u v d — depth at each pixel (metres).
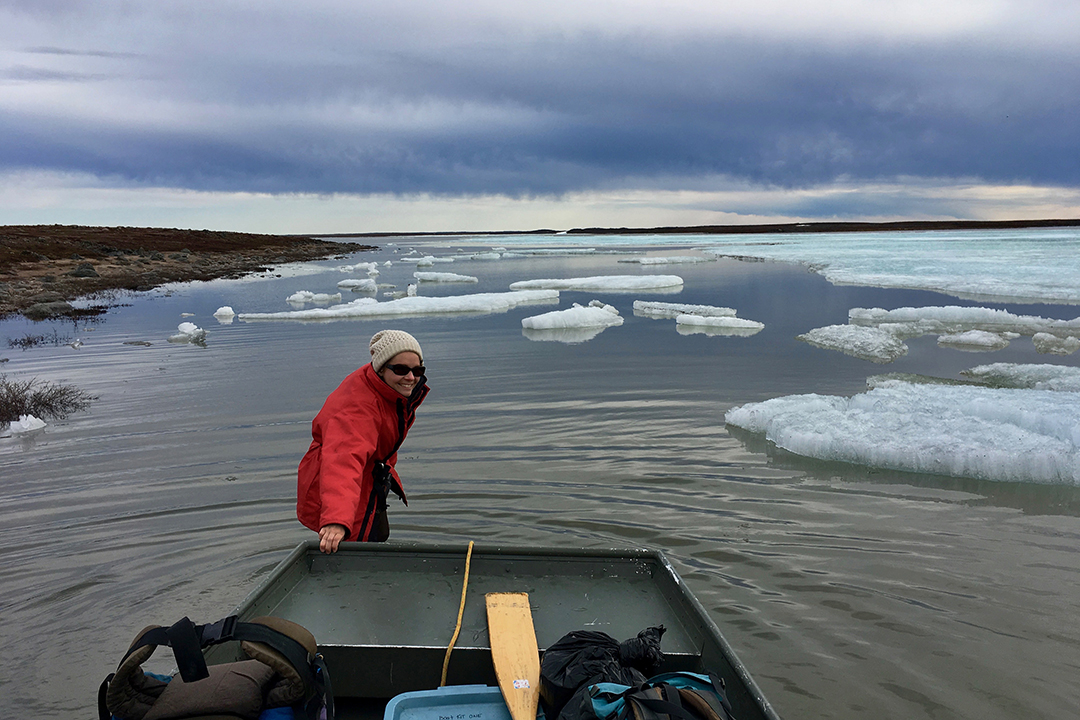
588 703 1.91
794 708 2.82
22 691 3.00
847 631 3.41
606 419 7.34
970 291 19.81
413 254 60.94
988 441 6.14
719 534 4.57
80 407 8.30
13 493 5.45
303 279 31.23
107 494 5.38
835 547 4.38
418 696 2.25
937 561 4.18
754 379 9.31
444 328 14.90
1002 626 3.47
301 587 2.91
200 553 4.34
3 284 25.08
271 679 2.02
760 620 3.51
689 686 2.03
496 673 2.29
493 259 48.69
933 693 2.94
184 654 1.80
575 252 58.12
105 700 1.85
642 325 14.78
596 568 3.06
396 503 5.09
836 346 11.73
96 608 3.70
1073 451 5.79
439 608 2.74
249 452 6.40
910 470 5.86
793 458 6.12
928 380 9.23
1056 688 2.97
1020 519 4.82
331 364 10.87
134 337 14.29
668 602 2.83
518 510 4.95
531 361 10.74
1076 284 20.92
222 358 11.57
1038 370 9.30
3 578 4.04
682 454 6.22
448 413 7.63
